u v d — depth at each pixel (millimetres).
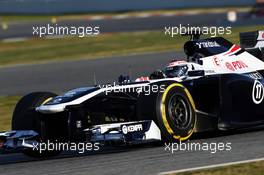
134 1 184750
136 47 89750
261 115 32875
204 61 32312
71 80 64562
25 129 29578
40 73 71562
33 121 29516
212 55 32781
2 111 48531
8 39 120562
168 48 84625
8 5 191500
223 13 154125
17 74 72438
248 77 32625
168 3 182750
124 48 90062
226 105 30984
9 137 28031
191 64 31797
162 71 31859
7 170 26422
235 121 31406
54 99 29250
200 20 134000
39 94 30938
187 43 33281
